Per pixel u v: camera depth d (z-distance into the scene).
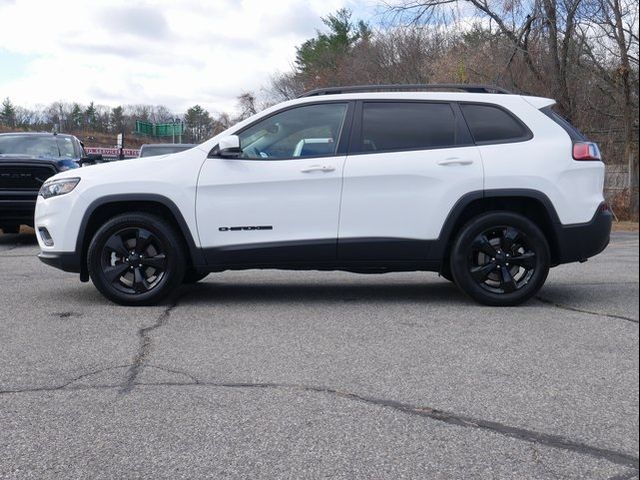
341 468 2.99
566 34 19.86
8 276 8.15
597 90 22.47
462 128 6.29
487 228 6.16
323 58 49.97
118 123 101.56
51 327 5.46
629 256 10.70
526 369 4.38
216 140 6.29
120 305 6.30
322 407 3.70
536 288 6.21
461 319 5.77
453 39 23.98
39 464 3.04
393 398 3.84
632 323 5.63
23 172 11.56
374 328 5.45
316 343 4.98
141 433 3.37
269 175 6.14
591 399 3.84
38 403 3.77
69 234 6.23
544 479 2.90
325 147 6.26
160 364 4.46
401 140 6.26
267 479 2.90
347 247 6.16
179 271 6.25
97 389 3.99
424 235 6.16
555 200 6.12
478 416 3.59
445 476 2.92
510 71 20.97
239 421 3.51
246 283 7.67
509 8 19.67
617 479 2.90
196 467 3.01
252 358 4.60
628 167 21.09
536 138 6.27
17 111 94.69
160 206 6.31
